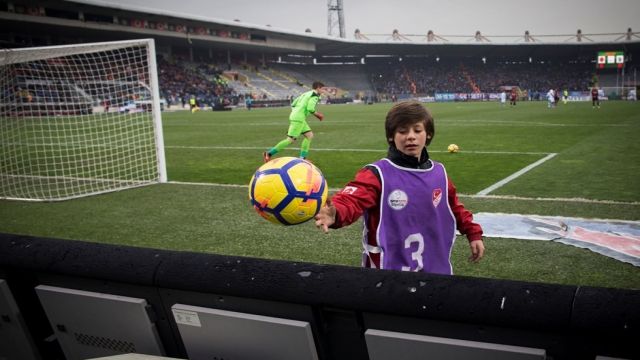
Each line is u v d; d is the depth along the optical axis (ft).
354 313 4.81
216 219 19.20
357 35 229.86
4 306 6.49
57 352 7.05
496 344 4.34
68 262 5.81
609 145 39.86
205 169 32.73
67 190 27.50
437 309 4.34
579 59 256.93
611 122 65.10
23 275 6.44
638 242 14.90
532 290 4.19
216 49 217.36
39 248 6.04
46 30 155.33
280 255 14.75
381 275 4.69
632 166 29.35
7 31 155.12
